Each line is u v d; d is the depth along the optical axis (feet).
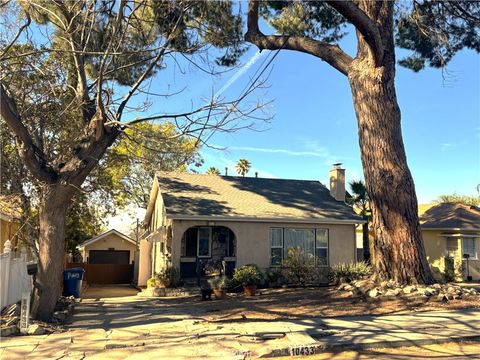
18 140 33.06
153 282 61.82
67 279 56.65
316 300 40.27
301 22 52.29
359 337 25.98
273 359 23.16
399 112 42.70
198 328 29.66
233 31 46.19
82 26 37.88
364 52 43.52
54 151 44.55
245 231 63.77
